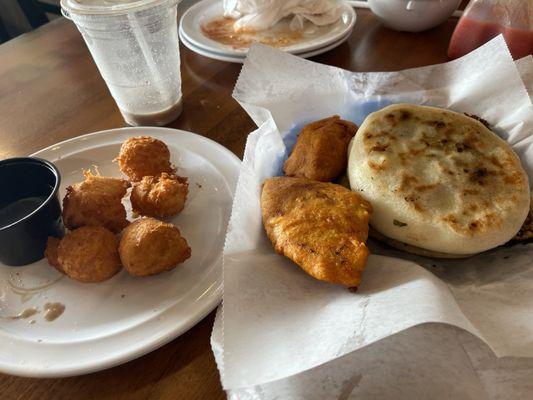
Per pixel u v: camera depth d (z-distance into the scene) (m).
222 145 0.33
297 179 0.25
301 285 0.21
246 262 0.21
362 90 0.31
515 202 0.24
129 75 0.33
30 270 0.24
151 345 0.20
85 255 0.23
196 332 0.21
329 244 0.21
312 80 0.31
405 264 0.22
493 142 0.27
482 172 0.25
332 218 0.22
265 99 0.29
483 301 0.21
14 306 0.22
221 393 0.19
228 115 0.36
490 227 0.23
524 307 0.20
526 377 0.18
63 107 0.39
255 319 0.19
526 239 0.24
